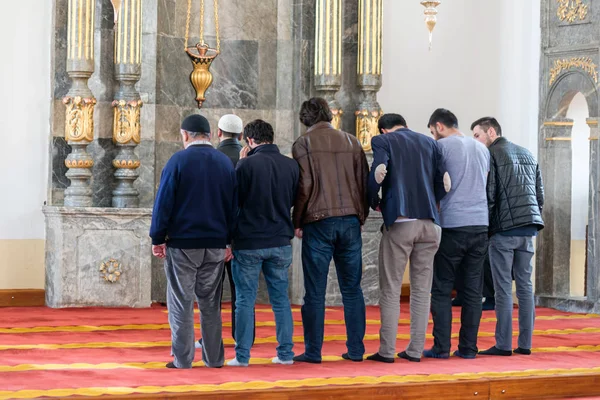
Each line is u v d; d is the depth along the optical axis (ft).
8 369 27.27
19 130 43.19
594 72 45.27
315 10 46.09
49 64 43.57
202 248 27.66
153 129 44.86
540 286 47.91
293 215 29.32
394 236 29.37
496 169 31.37
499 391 26.43
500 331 31.58
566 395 27.27
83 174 42.34
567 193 47.75
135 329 35.96
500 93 49.47
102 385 24.93
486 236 30.42
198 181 27.68
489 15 49.67
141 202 44.75
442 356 30.45
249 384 25.20
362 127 45.73
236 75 47.11
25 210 43.29
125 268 42.29
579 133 49.24
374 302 45.52
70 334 34.42
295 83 46.57
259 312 42.09
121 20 43.16
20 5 43.14
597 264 44.86
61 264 41.52
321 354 31.04
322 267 29.19
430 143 29.91
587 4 45.70
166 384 25.12
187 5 46.19
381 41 45.96
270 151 28.99
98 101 43.60
